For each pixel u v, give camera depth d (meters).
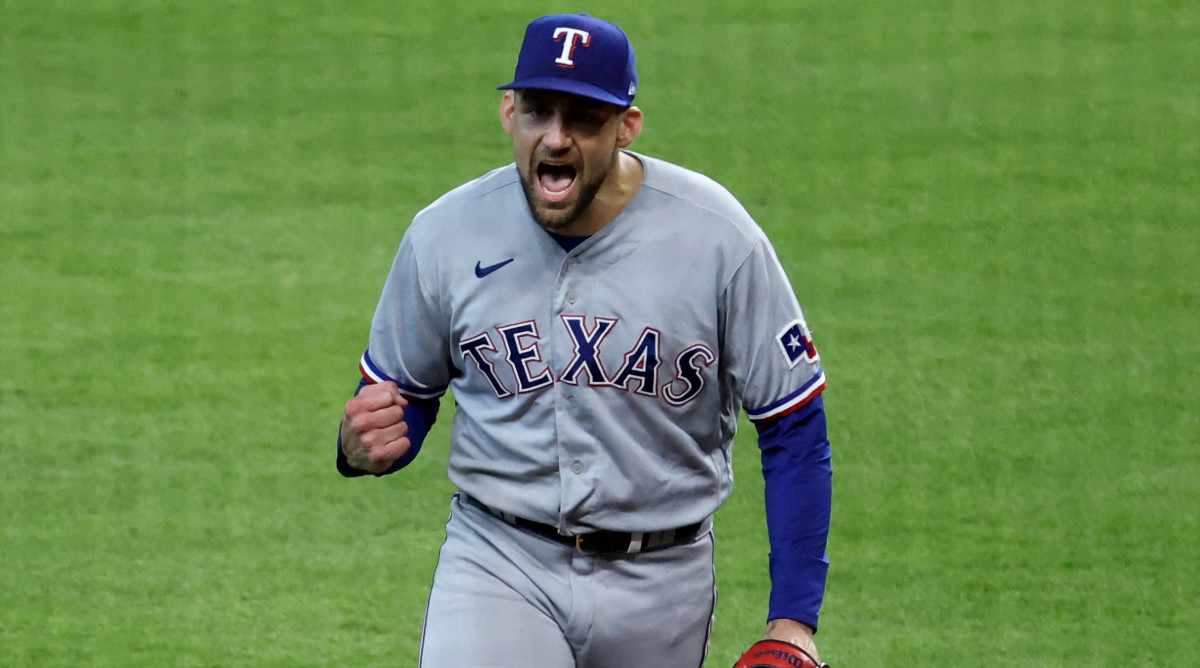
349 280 28.95
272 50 42.41
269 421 23.55
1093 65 40.91
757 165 34.78
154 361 25.55
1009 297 27.97
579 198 10.81
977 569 19.44
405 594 18.86
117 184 33.66
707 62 41.34
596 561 12.01
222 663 17.28
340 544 20.09
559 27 10.72
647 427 11.64
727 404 12.04
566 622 12.09
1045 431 23.12
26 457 22.34
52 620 18.17
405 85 39.94
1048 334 26.45
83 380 24.83
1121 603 18.67
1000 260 29.66
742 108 38.22
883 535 20.27
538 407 11.64
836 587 19.03
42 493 21.34
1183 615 18.41
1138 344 26.09
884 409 23.78
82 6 45.50
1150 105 38.03
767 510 11.64
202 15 45.06
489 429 11.93
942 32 43.62
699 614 12.47
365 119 37.66
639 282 11.30
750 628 18.19
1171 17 44.59
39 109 38.09
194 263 29.64
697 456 11.91
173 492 21.41
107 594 18.80
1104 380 24.80
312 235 31.09
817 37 43.25
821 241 30.64
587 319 11.37
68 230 31.19
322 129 37.00
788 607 11.38
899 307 27.58
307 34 43.66
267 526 20.52
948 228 31.22
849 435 22.97
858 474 21.88
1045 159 34.84
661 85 39.72
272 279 28.92
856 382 24.67
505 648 11.88
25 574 19.23
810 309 27.48
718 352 11.58
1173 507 20.94
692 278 11.28
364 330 26.86
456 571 12.29
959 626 18.20
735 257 11.30
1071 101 38.41
